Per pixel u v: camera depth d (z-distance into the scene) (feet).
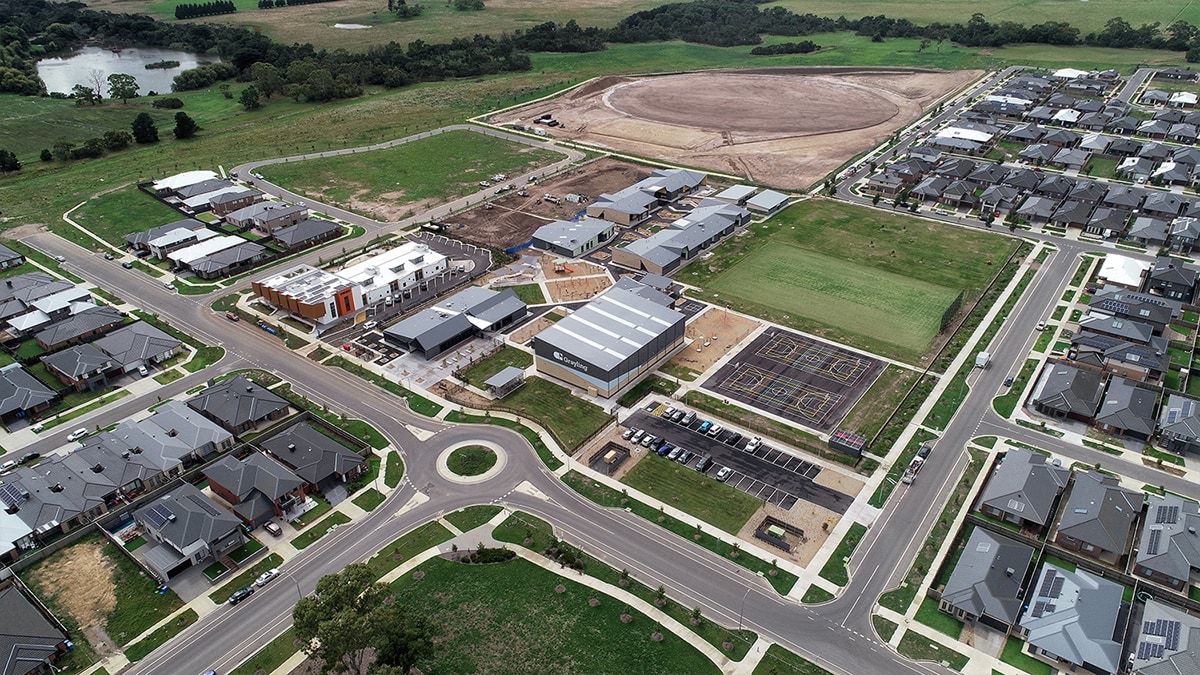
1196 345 439.22
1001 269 531.50
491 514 326.65
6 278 515.50
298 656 263.90
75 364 409.49
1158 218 599.57
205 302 499.10
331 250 569.23
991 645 266.98
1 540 301.43
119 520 323.98
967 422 379.96
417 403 399.65
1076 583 279.69
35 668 256.32
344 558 304.91
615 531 317.42
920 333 457.68
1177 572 284.20
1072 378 393.09
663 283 503.61
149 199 655.76
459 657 261.24
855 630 272.72
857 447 352.90
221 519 308.60
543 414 389.80
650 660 261.03
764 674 256.52
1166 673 244.01
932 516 322.96
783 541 309.22
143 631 273.95
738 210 613.93
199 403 385.09
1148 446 361.30
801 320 472.44
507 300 483.92
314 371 426.92
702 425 376.48
